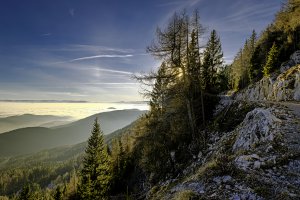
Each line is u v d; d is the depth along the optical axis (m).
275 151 9.16
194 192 7.46
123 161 40.53
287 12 50.84
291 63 33.56
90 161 33.69
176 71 18.58
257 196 6.46
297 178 7.19
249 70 53.06
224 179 7.85
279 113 13.25
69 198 48.34
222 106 21.56
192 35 19.53
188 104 19.25
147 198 17.25
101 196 32.69
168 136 22.55
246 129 12.53
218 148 14.40
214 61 34.38
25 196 44.41
